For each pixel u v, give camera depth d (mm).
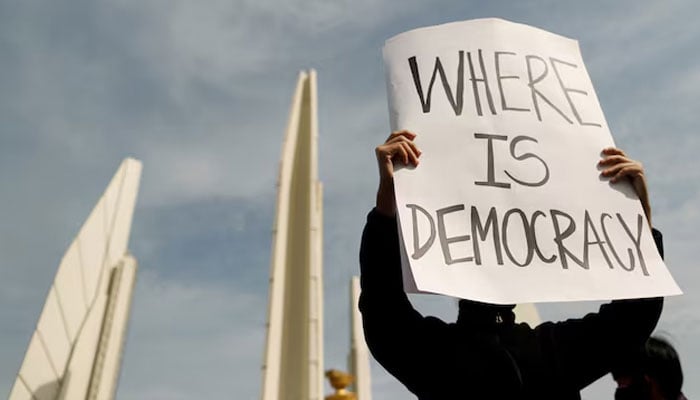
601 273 1006
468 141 1119
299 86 13836
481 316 1020
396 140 1091
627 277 1011
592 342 1001
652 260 1042
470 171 1081
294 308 10039
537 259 1002
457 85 1202
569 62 1319
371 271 1002
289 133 12570
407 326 977
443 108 1165
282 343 9570
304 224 11297
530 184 1087
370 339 988
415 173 1057
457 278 951
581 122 1205
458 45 1268
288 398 8953
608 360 994
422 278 932
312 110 13383
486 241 1005
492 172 1085
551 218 1054
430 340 979
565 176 1114
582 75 1306
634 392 1314
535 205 1063
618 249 1045
